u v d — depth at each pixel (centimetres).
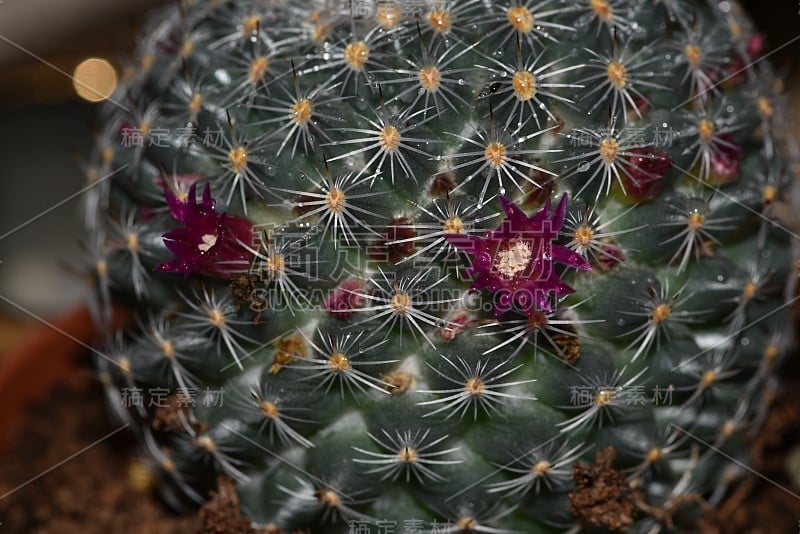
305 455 16
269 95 15
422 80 15
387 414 15
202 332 15
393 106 15
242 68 16
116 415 19
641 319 15
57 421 20
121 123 18
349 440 15
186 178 16
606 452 15
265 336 15
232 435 15
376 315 15
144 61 18
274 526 16
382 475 15
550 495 15
